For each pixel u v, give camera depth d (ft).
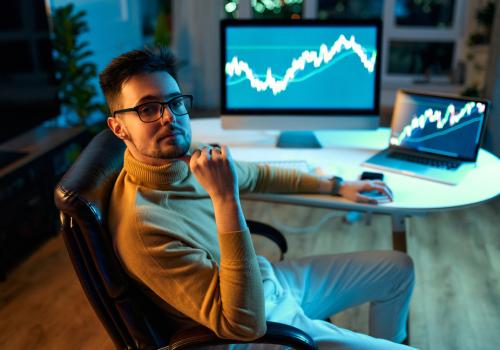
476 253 8.22
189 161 3.81
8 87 8.31
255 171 5.29
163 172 3.78
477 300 7.06
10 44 8.32
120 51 14.90
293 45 6.46
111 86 3.76
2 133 8.32
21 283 7.68
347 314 6.85
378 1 16.56
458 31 15.99
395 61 16.87
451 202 5.07
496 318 6.68
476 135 5.79
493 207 9.75
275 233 5.29
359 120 6.68
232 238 3.54
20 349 6.33
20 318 6.90
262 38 6.44
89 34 13.06
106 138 4.27
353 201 5.16
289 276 4.96
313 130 6.76
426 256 8.16
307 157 6.40
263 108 6.70
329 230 9.05
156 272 3.51
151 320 3.80
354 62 6.49
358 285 4.98
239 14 16.80
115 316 3.73
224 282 3.48
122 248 3.55
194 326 3.73
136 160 3.81
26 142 8.96
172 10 16.26
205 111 16.66
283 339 3.59
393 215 5.65
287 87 6.61
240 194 5.29
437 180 5.57
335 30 6.39
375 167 5.98
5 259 7.74
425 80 16.52
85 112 11.50
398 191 5.36
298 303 4.73
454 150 5.98
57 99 10.06
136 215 3.54
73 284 7.66
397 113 6.39
